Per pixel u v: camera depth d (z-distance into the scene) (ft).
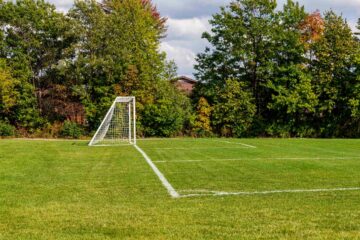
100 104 116.37
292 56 120.47
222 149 65.62
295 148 68.33
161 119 116.26
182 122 118.62
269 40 119.34
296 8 122.72
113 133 93.66
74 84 119.14
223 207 23.63
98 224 20.02
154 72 119.96
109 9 143.13
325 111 119.24
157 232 18.62
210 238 17.65
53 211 22.80
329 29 116.57
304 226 19.38
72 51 116.57
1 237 17.97
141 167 42.45
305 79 114.73
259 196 27.07
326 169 41.06
